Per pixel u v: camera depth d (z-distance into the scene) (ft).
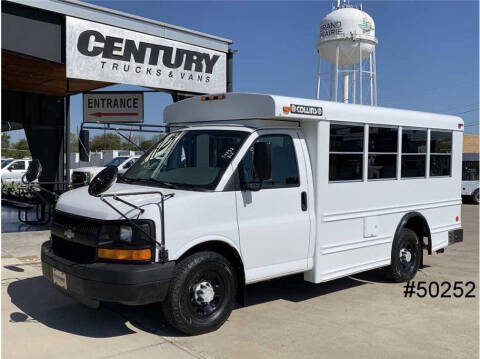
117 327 16.62
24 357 14.01
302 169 19.06
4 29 27.58
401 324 17.79
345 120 20.30
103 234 15.06
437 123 25.62
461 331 17.16
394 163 23.12
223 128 18.22
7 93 42.70
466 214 60.34
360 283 23.71
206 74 36.86
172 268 15.08
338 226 20.27
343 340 16.10
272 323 17.61
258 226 17.38
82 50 30.27
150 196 15.75
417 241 24.64
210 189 16.42
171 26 34.30
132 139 28.96
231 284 16.80
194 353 14.58
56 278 16.28
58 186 41.86
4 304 18.79
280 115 17.58
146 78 33.47
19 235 34.04
